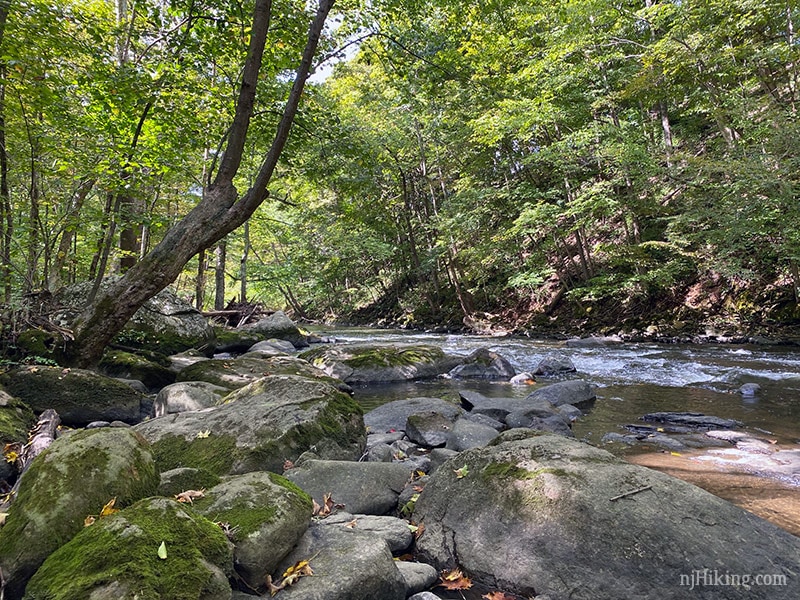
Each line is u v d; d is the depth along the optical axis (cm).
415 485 346
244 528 224
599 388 798
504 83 1448
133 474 247
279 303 4209
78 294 914
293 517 243
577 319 1747
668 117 1795
